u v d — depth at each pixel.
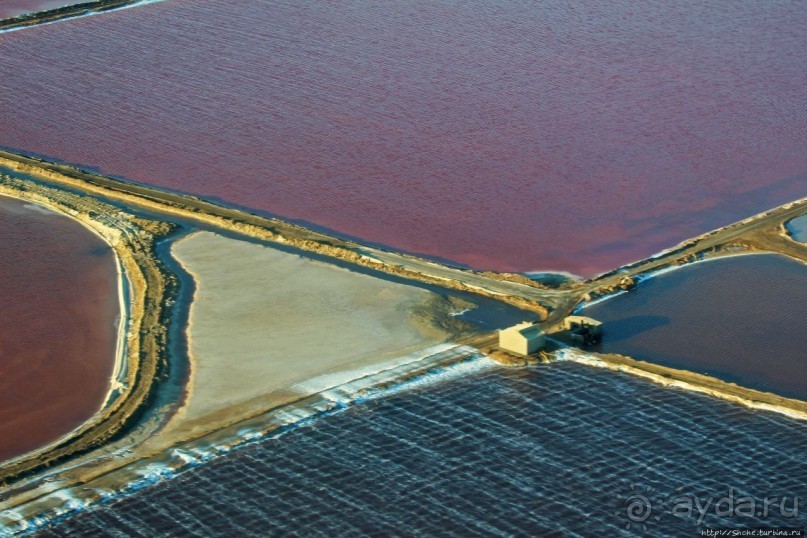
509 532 78.06
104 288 115.19
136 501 81.88
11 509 81.19
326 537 77.88
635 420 90.38
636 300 110.12
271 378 97.12
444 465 85.31
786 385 95.38
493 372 97.44
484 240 124.00
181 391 95.75
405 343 102.25
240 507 81.12
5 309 111.25
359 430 89.56
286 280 114.12
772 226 125.62
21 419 93.94
